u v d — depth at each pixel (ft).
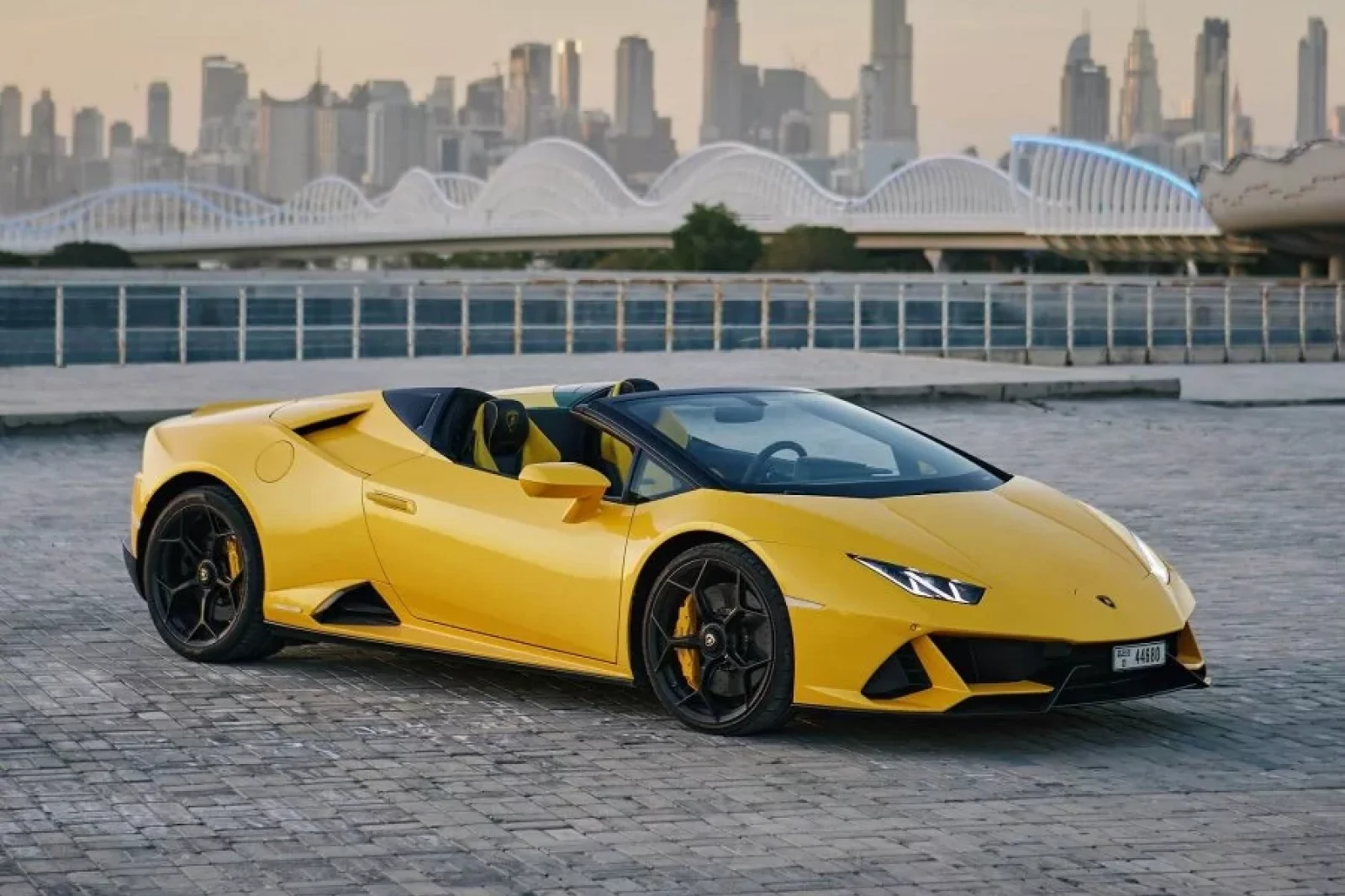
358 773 20.97
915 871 17.39
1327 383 87.56
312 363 93.56
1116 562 23.76
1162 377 77.10
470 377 83.10
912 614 21.88
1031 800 20.15
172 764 21.26
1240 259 622.13
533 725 23.59
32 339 117.80
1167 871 17.51
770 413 25.96
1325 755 22.43
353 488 26.32
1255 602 33.71
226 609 27.45
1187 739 23.24
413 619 26.00
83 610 31.40
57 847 17.84
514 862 17.53
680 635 23.50
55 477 49.88
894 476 24.89
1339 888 17.02
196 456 27.76
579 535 24.26
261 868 17.22
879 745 22.68
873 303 206.39
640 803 19.83
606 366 91.71
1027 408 72.08
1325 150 458.09
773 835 18.58
